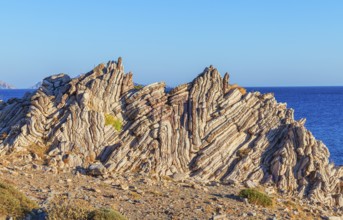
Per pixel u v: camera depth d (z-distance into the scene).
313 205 34.62
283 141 39.53
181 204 28.91
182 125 39.19
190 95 40.50
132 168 36.16
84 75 41.16
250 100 41.91
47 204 24.92
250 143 39.84
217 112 40.25
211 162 37.94
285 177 37.62
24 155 34.97
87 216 22.28
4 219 22.14
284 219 28.75
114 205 26.98
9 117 40.28
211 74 41.88
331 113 163.62
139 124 38.50
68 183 30.83
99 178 33.16
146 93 40.25
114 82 40.62
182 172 37.31
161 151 37.47
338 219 31.64
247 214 28.09
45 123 37.62
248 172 37.75
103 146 37.03
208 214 27.33
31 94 41.94
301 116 150.50
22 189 27.89
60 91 40.00
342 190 38.97
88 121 37.59
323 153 39.72
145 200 29.14
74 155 35.56
